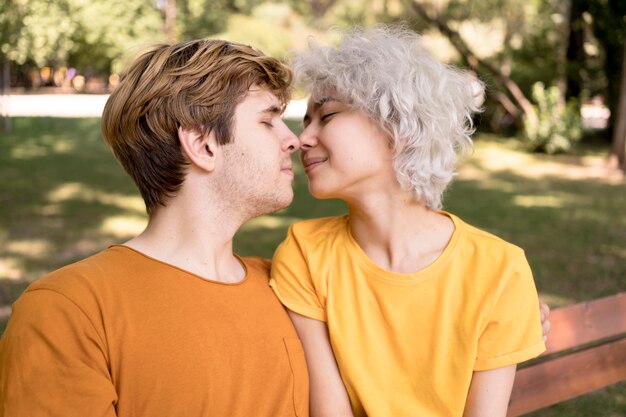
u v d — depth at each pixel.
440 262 1.49
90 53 14.89
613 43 15.96
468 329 1.44
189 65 1.37
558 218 8.33
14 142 14.03
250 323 1.41
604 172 12.47
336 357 1.50
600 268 6.02
